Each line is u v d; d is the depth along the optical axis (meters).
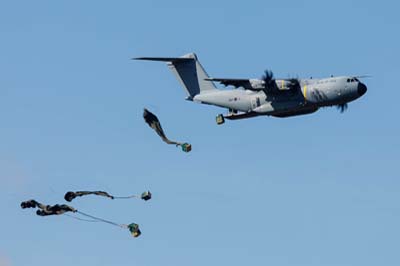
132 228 135.38
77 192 135.75
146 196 138.25
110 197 137.88
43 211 133.88
